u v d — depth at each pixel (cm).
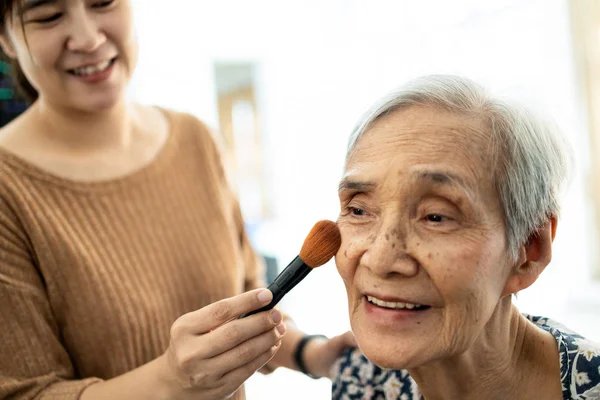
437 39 363
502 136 74
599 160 308
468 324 74
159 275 109
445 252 72
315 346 113
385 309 76
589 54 299
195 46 364
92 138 108
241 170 479
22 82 113
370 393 101
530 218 77
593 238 317
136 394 85
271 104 469
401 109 77
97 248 103
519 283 80
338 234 81
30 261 97
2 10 94
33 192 99
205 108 364
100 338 101
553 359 88
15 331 92
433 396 88
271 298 81
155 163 115
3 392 90
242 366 84
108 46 100
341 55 430
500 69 328
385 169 74
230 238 122
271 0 410
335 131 443
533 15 313
